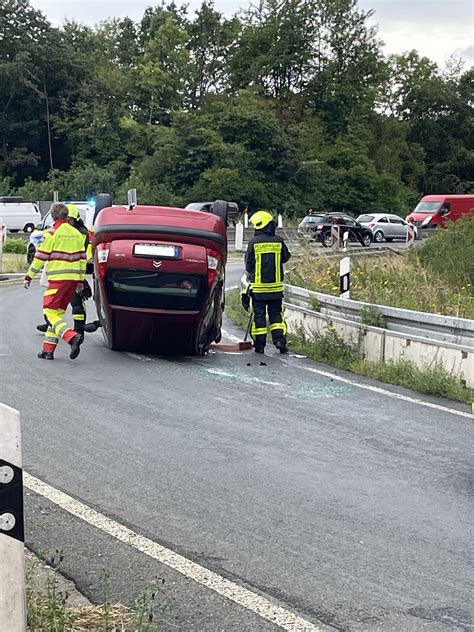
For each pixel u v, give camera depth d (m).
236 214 46.81
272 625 4.20
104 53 87.25
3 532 3.37
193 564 4.88
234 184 60.41
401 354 11.14
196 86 84.94
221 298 12.28
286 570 4.85
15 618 3.39
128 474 6.45
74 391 9.27
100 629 4.05
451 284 19.11
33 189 63.97
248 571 4.82
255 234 12.74
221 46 86.81
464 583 4.76
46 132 74.81
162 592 4.52
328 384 10.23
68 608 4.27
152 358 11.77
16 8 74.25
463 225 23.33
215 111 67.19
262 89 79.88
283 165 64.38
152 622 4.13
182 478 6.40
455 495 6.25
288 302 15.12
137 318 11.54
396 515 5.79
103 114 72.25
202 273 11.42
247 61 82.69
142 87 74.31
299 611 4.36
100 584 4.60
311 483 6.40
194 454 7.03
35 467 6.52
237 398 9.25
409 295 15.52
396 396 9.64
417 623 4.27
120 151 72.44
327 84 79.75
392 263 20.34
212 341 12.59
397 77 93.00
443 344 10.38
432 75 92.81
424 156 89.12
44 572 4.73
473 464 7.04
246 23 83.38
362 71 81.38
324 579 4.75
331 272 18.25
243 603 4.43
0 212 46.88
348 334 12.20
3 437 3.37
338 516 5.73
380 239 47.50
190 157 61.50
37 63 74.31
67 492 6.00
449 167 90.94
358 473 6.69
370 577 4.79
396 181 74.19
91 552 5.02
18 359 11.15
